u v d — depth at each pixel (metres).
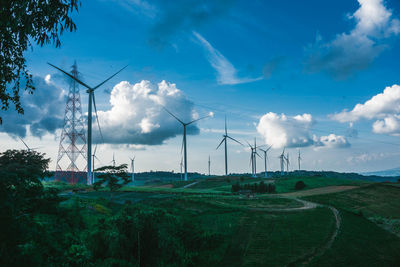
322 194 105.50
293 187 142.00
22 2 12.90
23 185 16.16
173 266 32.75
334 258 37.38
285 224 54.47
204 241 41.47
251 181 174.25
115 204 71.00
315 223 54.88
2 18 13.09
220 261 36.75
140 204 69.81
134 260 30.48
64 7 14.34
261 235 47.59
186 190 114.44
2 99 15.87
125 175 81.31
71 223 21.25
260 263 35.88
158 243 32.69
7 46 14.70
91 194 90.38
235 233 49.06
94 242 30.42
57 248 18.78
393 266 37.44
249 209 70.62
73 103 117.94
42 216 17.83
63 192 90.56
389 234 54.72
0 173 14.92
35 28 14.31
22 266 14.80
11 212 14.66
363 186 124.31
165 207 71.12
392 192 110.62
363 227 56.88
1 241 14.45
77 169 118.00
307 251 39.81
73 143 116.88
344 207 81.38
